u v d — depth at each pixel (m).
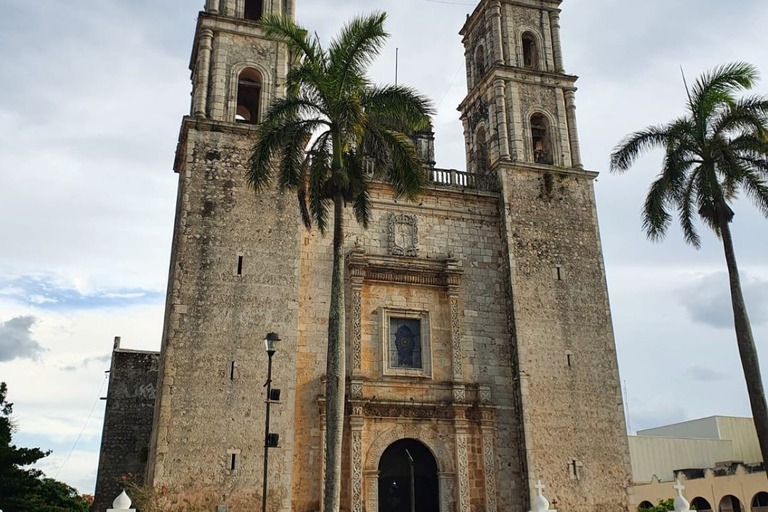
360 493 32.84
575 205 41.16
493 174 41.19
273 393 28.20
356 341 35.19
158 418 31.20
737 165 31.14
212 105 37.34
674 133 32.44
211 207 34.84
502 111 42.28
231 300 33.56
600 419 36.97
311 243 36.53
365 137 28.44
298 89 28.48
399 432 34.59
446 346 36.94
